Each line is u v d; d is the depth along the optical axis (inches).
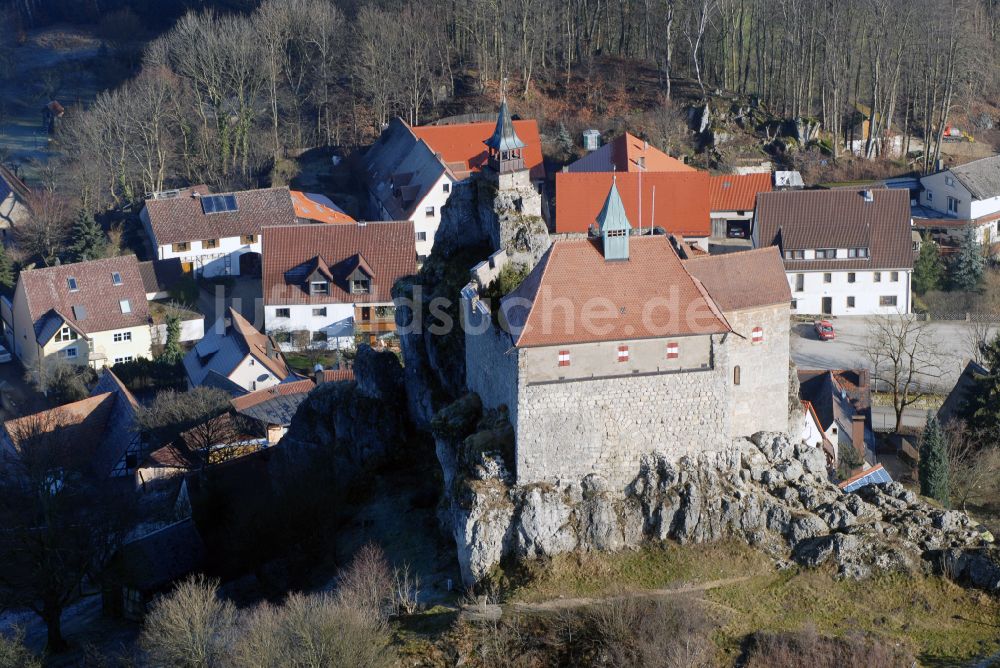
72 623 6018.7
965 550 5000.0
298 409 6461.6
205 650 4672.7
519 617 4702.3
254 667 4404.5
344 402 6269.7
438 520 5438.0
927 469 6063.0
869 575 4936.0
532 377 4926.2
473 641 4623.5
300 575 5516.7
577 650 4589.1
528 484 4982.8
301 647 4448.8
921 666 4564.5
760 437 5329.7
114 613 6063.0
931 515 5152.6
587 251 5093.5
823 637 4626.0
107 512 6043.3
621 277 5073.8
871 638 4633.4
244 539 5772.6
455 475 5162.4
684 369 5027.1
